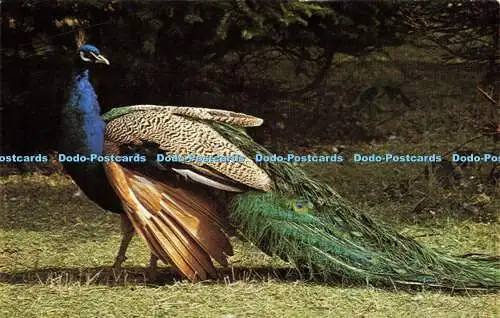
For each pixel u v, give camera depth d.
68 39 8.82
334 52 9.80
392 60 10.80
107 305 5.29
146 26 8.34
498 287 5.46
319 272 5.55
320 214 5.71
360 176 8.88
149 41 8.32
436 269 5.56
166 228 5.43
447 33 9.73
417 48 10.75
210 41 8.54
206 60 9.13
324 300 5.29
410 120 10.40
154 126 5.61
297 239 5.57
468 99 10.60
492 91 9.24
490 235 7.05
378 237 5.69
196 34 8.56
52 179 9.04
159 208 5.44
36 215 7.81
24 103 9.12
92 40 8.73
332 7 8.95
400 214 7.68
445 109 10.58
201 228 5.51
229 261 6.28
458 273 5.54
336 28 9.21
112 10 8.59
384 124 10.34
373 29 9.27
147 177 5.51
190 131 5.65
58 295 5.50
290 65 10.27
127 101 9.12
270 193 5.67
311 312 5.11
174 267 5.61
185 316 5.07
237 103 9.88
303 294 5.41
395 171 8.94
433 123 10.30
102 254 6.65
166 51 8.85
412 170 8.96
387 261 5.56
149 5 8.24
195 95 9.44
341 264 5.52
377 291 5.45
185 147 5.56
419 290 5.47
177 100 9.33
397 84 10.73
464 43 9.29
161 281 5.88
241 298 5.37
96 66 8.70
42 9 8.67
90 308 5.24
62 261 6.45
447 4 9.03
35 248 6.81
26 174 9.17
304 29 9.15
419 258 5.62
